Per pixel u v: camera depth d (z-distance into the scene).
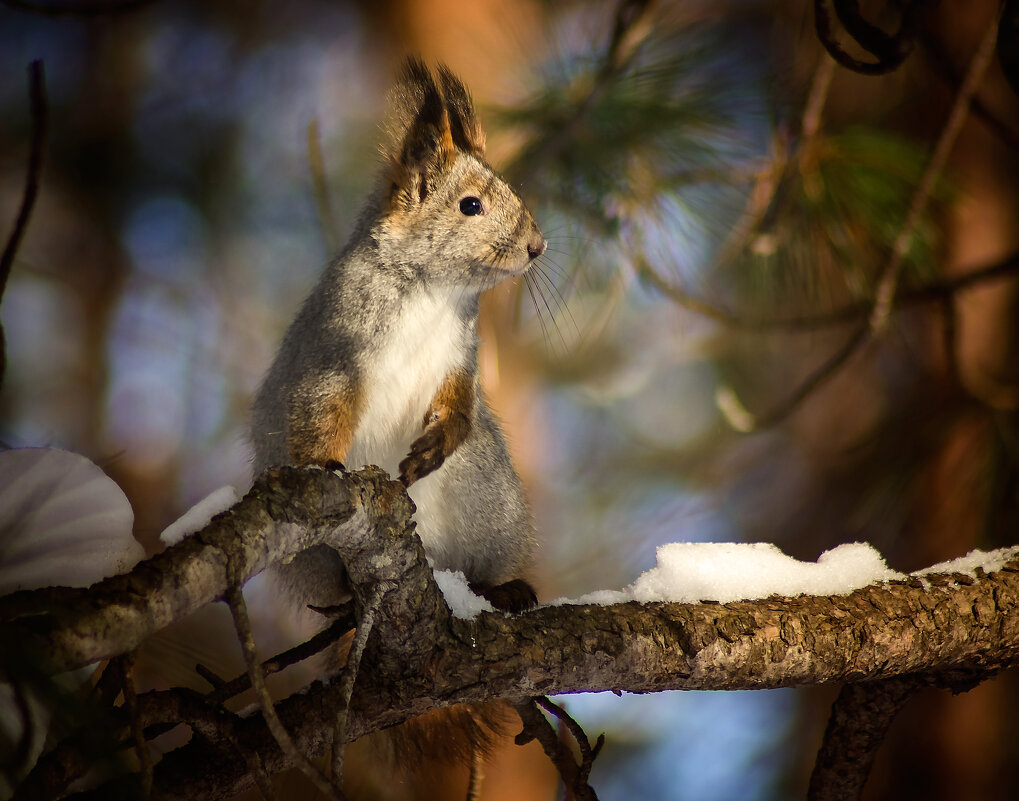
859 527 4.91
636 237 4.80
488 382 4.88
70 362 6.46
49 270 6.46
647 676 4.55
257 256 6.62
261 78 6.86
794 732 5.26
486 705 4.63
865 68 4.62
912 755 5.04
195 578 4.48
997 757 5.02
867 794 5.04
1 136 6.18
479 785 4.63
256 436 4.68
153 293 6.58
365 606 4.52
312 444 4.64
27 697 4.47
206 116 6.63
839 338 5.54
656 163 4.78
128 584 4.48
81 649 4.31
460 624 4.54
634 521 5.94
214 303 6.55
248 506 4.50
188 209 6.58
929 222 4.81
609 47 4.77
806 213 4.78
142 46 6.85
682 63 4.77
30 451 4.50
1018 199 4.99
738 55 4.79
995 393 4.86
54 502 4.50
